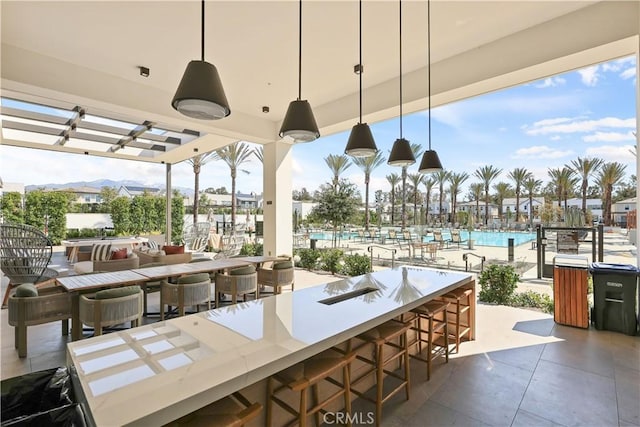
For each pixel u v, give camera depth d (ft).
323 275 24.23
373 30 11.68
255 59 13.87
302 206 61.11
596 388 7.91
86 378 3.67
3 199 34.22
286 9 10.47
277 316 6.13
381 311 6.51
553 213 22.65
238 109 20.38
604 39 10.28
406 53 13.43
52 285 12.17
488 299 15.88
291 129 7.48
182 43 12.59
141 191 50.75
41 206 36.65
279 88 17.15
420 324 9.57
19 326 9.93
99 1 10.04
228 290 14.35
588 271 12.06
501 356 9.75
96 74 14.90
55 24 11.30
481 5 10.36
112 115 19.89
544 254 19.35
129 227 41.27
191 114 6.33
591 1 10.35
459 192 52.80
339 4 10.21
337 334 5.20
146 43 12.60
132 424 2.91
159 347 4.58
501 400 7.45
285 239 23.39
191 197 62.13
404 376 8.24
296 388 4.91
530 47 11.74
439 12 10.66
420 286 8.88
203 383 3.57
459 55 13.64
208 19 10.98
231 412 4.12
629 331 11.22
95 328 9.43
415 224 46.78
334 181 39.42
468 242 33.37
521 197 47.65
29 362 9.66
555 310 12.60
